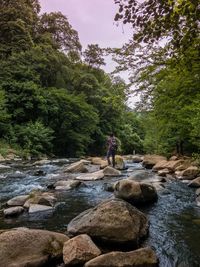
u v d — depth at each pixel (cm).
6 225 665
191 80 700
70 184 1084
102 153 4728
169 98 990
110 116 4847
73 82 4441
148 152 3853
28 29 4350
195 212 752
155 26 390
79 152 3841
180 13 362
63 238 512
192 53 479
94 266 432
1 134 2908
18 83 3173
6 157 2444
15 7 4422
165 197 910
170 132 1981
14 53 3634
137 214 605
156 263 461
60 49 5134
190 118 1452
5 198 936
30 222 686
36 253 460
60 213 759
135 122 5869
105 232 537
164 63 622
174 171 1413
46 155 3144
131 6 370
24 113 3156
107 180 1227
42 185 1145
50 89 3603
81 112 3650
